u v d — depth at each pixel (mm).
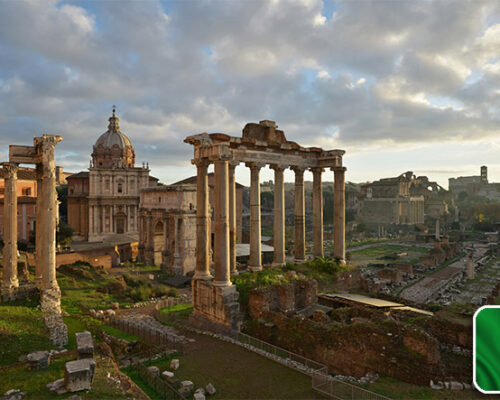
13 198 32312
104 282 52000
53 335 24078
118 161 103438
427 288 76625
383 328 21125
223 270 28766
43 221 31109
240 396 18578
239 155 33250
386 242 157625
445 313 23578
